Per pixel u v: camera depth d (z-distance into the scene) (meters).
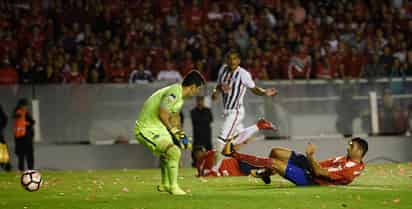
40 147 53.50
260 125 40.19
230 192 31.86
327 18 66.19
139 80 56.50
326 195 30.27
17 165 52.94
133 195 31.42
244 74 41.25
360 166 34.47
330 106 56.69
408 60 59.38
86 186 36.81
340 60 61.38
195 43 60.44
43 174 46.91
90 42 59.50
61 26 61.28
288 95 56.09
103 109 54.62
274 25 64.75
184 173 46.44
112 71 57.66
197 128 53.19
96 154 54.09
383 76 59.41
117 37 60.25
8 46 58.97
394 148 56.28
